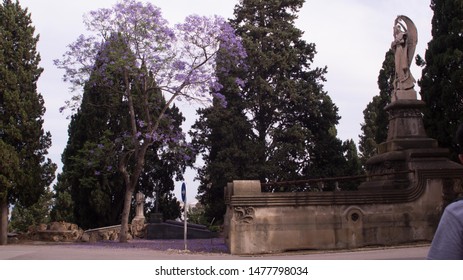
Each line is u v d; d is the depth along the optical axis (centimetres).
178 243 2230
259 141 3306
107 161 2650
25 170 2450
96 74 2359
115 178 3186
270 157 3278
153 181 3678
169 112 3797
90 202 3109
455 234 292
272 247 1447
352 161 3450
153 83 2428
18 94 2456
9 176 2352
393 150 1758
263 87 3284
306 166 3450
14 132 2409
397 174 1667
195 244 2114
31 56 2566
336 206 1501
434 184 1572
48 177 2600
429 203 1556
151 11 2314
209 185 3416
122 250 1752
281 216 1466
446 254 292
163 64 2338
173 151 2697
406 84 1864
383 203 1528
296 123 3425
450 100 2159
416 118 1830
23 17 2572
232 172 3103
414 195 1552
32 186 2459
